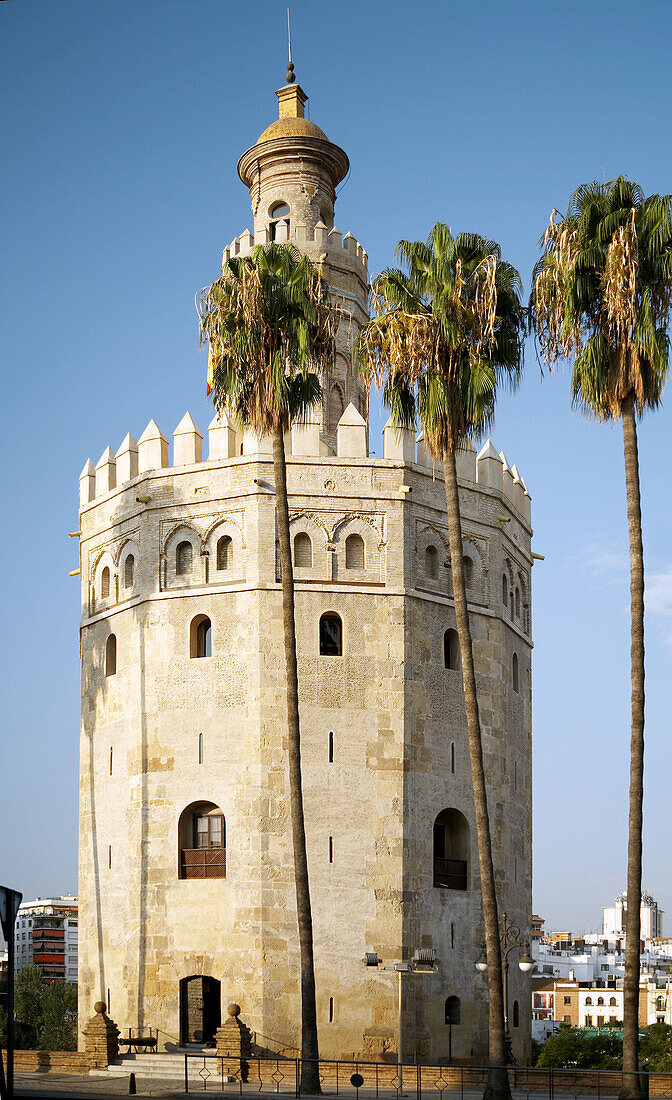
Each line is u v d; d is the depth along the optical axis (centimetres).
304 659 5025
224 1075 4369
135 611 5312
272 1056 4622
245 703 4981
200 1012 5091
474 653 5375
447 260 4175
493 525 5541
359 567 5175
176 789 5034
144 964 4950
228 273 4438
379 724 5019
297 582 5088
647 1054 11350
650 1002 16338
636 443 3853
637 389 3803
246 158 6247
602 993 17225
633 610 3747
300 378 4462
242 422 4462
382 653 5084
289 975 4753
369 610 5112
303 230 6044
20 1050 4759
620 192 3934
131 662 5297
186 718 5078
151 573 5278
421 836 4994
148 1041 4778
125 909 5106
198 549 5209
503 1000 3819
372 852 4897
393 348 4147
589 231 3931
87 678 5619
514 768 5534
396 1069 4450
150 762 5112
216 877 4919
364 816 4925
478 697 5347
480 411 4119
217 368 4491
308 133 6150
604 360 3869
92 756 5481
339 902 4831
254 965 4741
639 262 3834
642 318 3803
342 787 4931
